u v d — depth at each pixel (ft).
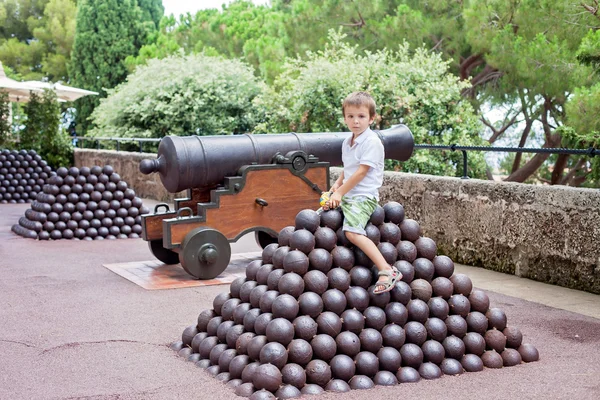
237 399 10.87
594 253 18.61
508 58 41.24
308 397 10.84
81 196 28.86
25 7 109.40
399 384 11.53
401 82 37.37
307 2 53.52
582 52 30.99
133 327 15.42
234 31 78.69
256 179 21.29
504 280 20.30
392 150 23.50
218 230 20.80
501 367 12.53
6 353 13.46
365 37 50.83
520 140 55.83
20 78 102.32
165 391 11.28
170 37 89.30
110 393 11.24
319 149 22.49
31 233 28.45
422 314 12.34
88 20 89.56
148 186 44.06
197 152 20.79
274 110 41.22
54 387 11.57
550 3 39.45
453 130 37.24
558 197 19.54
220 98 52.29
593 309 16.93
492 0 42.80
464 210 22.70
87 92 59.36
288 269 12.16
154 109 53.78
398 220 13.23
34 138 55.11
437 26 48.01
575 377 11.91
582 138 28.35
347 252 12.50
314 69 38.34
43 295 18.51
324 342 11.45
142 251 25.85
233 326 12.57
